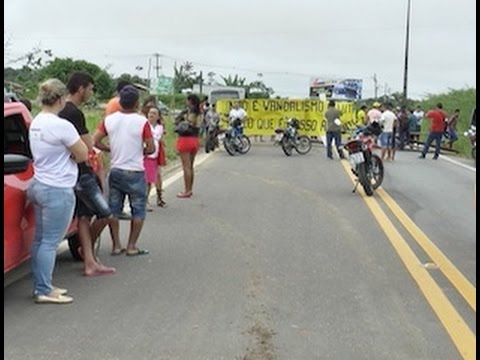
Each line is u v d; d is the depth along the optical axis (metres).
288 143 24.33
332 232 10.36
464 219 11.75
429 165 21.52
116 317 6.38
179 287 7.39
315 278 7.80
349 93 64.62
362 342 5.84
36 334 5.89
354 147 14.23
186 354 5.50
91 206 7.56
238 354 5.52
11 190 6.52
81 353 5.48
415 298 7.12
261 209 12.34
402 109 29.09
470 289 7.47
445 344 5.82
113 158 8.50
